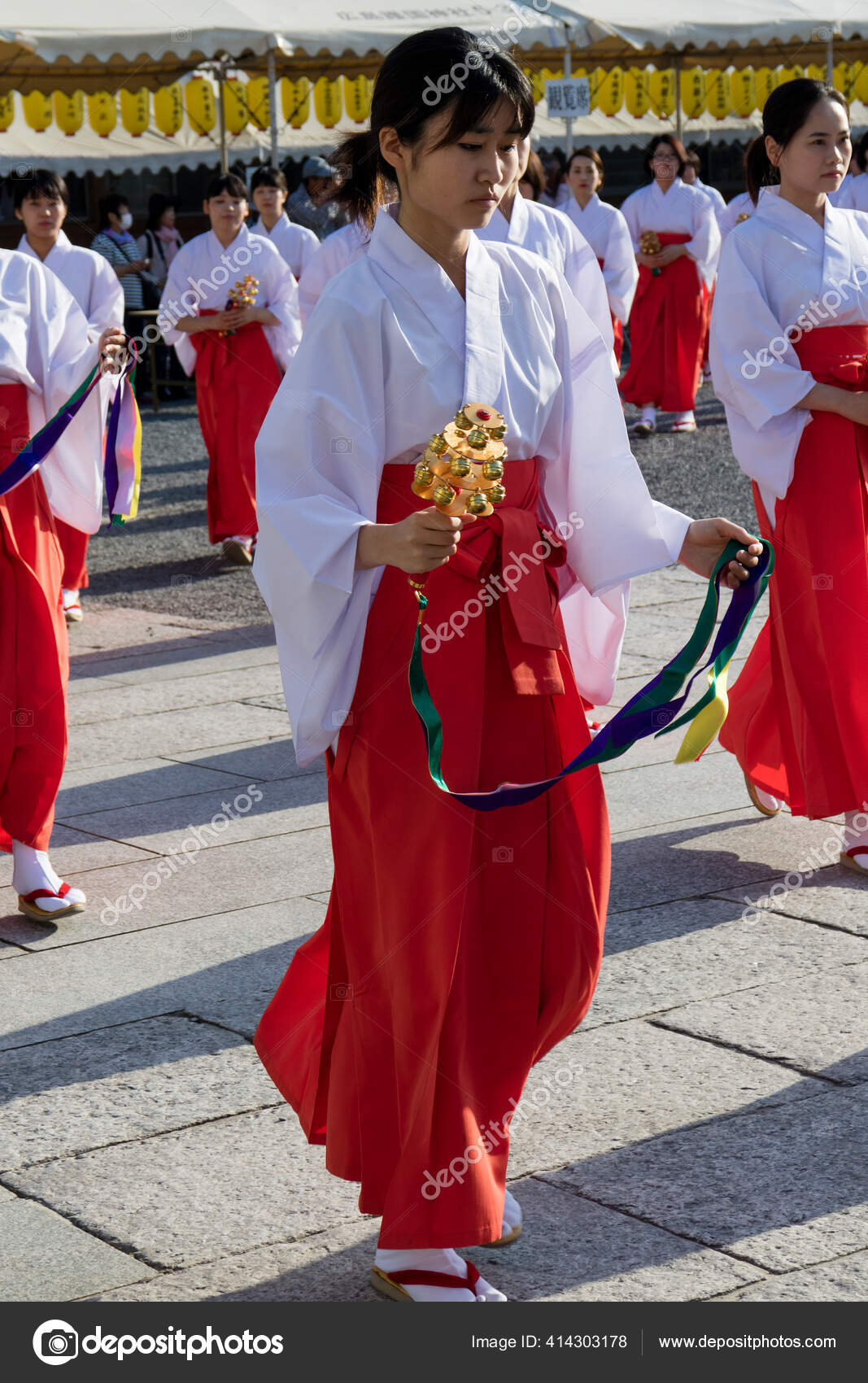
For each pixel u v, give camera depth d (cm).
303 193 1362
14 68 1249
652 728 255
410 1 1307
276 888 468
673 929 424
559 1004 267
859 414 441
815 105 443
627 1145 316
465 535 256
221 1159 320
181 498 1245
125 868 492
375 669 260
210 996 396
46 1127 335
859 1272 269
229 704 681
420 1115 254
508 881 261
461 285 261
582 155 1203
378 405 255
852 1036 357
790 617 458
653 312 1372
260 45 1232
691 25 1412
